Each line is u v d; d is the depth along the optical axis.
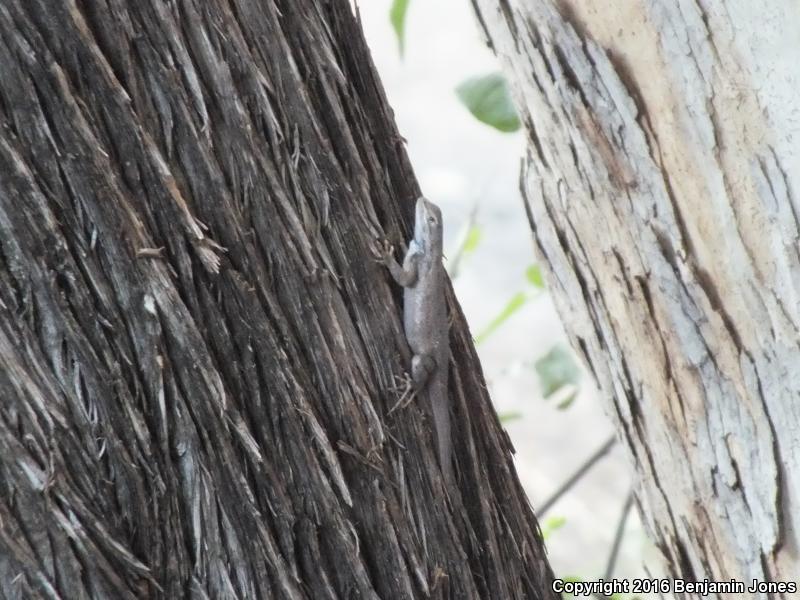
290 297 3.80
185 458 3.79
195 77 3.78
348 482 3.81
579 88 3.89
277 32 3.80
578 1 3.88
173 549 3.79
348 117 3.82
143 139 3.77
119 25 3.77
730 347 3.89
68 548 3.77
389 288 3.84
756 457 3.90
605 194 3.91
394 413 3.83
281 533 3.80
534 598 3.88
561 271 3.96
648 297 3.91
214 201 3.79
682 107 3.87
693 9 3.85
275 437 3.80
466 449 3.86
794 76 3.84
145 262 3.77
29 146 3.76
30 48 3.76
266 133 3.79
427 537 3.83
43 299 3.77
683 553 3.96
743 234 3.87
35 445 3.77
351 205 3.82
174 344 3.78
